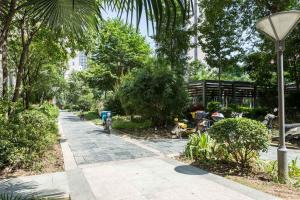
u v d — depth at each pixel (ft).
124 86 46.57
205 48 59.00
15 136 20.03
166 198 13.05
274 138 30.60
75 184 15.48
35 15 11.37
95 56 86.99
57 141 31.60
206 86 66.69
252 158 18.28
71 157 22.82
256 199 12.67
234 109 58.59
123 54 85.56
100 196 13.55
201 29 56.85
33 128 22.31
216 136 17.79
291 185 14.73
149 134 38.42
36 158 20.24
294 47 48.98
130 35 85.87
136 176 16.83
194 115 42.52
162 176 16.67
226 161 18.92
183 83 43.52
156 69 43.42
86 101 116.98
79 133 41.39
